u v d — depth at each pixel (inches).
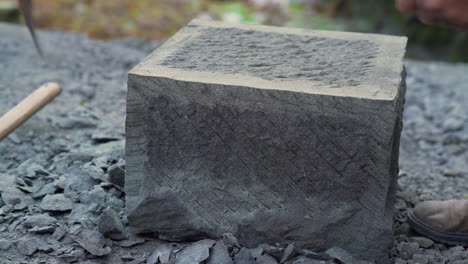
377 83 55.4
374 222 55.7
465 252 60.6
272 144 55.5
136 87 56.2
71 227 59.7
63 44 107.8
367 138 54.1
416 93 101.2
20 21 135.4
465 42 155.7
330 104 53.7
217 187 57.2
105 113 82.7
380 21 170.1
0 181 64.8
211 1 176.9
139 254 58.4
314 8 177.2
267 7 175.5
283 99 54.3
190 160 57.1
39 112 80.0
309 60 59.9
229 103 55.2
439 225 61.9
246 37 64.9
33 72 92.0
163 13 162.6
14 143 73.1
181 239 59.0
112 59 103.4
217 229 57.9
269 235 57.1
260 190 56.7
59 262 57.2
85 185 64.4
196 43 63.1
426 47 164.2
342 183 55.4
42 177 66.1
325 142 54.7
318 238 56.6
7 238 59.1
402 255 60.0
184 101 55.8
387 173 54.6
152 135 57.0
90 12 157.2
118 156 68.3
